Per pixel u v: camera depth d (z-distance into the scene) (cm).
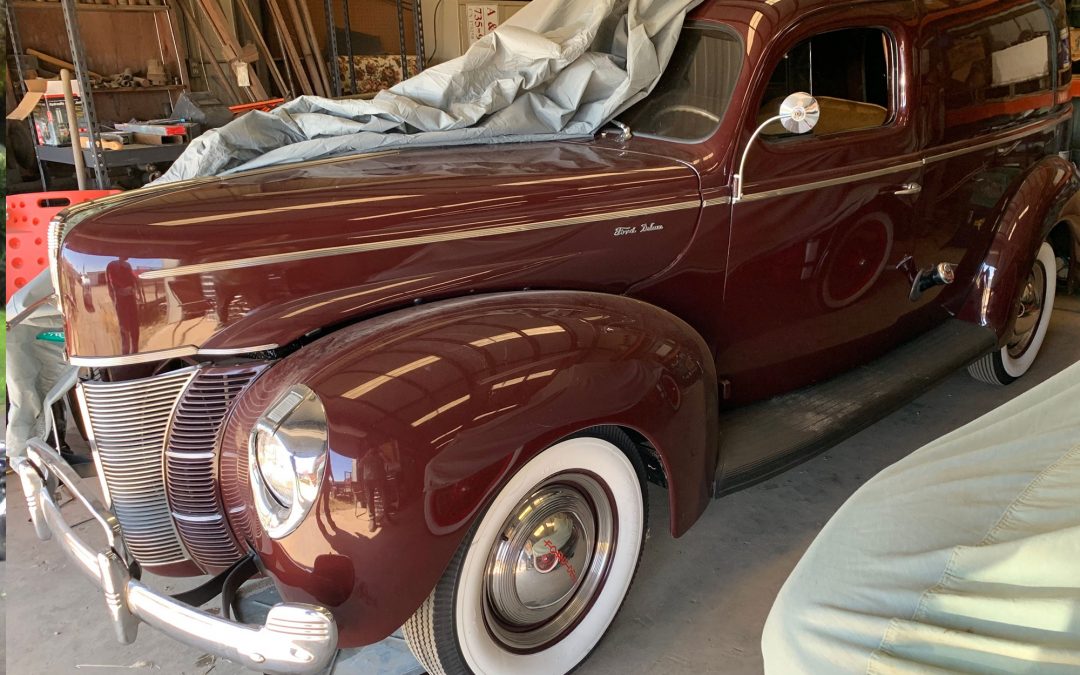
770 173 234
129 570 171
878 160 257
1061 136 347
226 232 174
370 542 147
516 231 201
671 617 222
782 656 99
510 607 181
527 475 167
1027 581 87
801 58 241
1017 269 311
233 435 164
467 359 161
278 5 636
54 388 207
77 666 210
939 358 290
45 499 187
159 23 579
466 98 259
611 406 173
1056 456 108
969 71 284
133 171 496
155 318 171
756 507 275
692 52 246
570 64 261
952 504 104
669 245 225
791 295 253
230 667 210
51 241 179
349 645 157
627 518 197
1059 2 336
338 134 246
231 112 476
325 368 157
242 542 173
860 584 98
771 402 259
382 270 188
